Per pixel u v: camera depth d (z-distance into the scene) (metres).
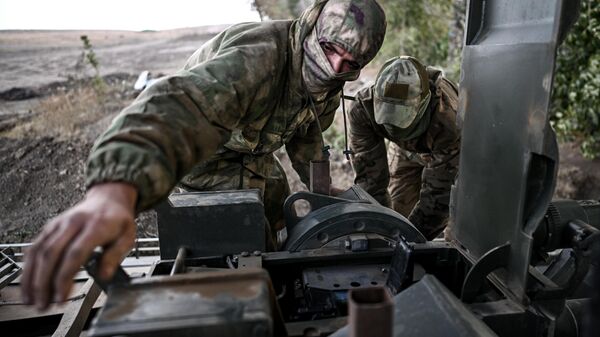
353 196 1.67
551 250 1.15
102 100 4.84
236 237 1.36
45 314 1.66
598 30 4.40
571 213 1.14
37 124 4.55
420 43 6.38
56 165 4.24
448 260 1.35
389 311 0.60
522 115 1.00
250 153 1.92
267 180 2.17
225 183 1.94
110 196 0.79
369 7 1.49
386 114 1.97
